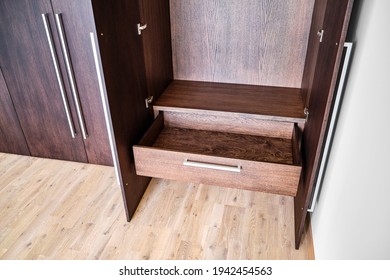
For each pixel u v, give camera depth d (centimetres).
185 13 171
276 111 153
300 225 138
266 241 150
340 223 107
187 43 180
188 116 180
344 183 106
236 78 184
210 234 154
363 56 99
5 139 212
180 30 177
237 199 176
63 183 191
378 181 78
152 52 157
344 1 92
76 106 179
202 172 145
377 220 76
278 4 156
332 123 120
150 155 148
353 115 104
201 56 182
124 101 136
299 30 160
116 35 120
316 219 145
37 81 177
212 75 187
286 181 135
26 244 150
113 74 122
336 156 120
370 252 79
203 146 167
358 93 101
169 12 172
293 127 166
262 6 159
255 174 138
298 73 173
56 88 177
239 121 174
